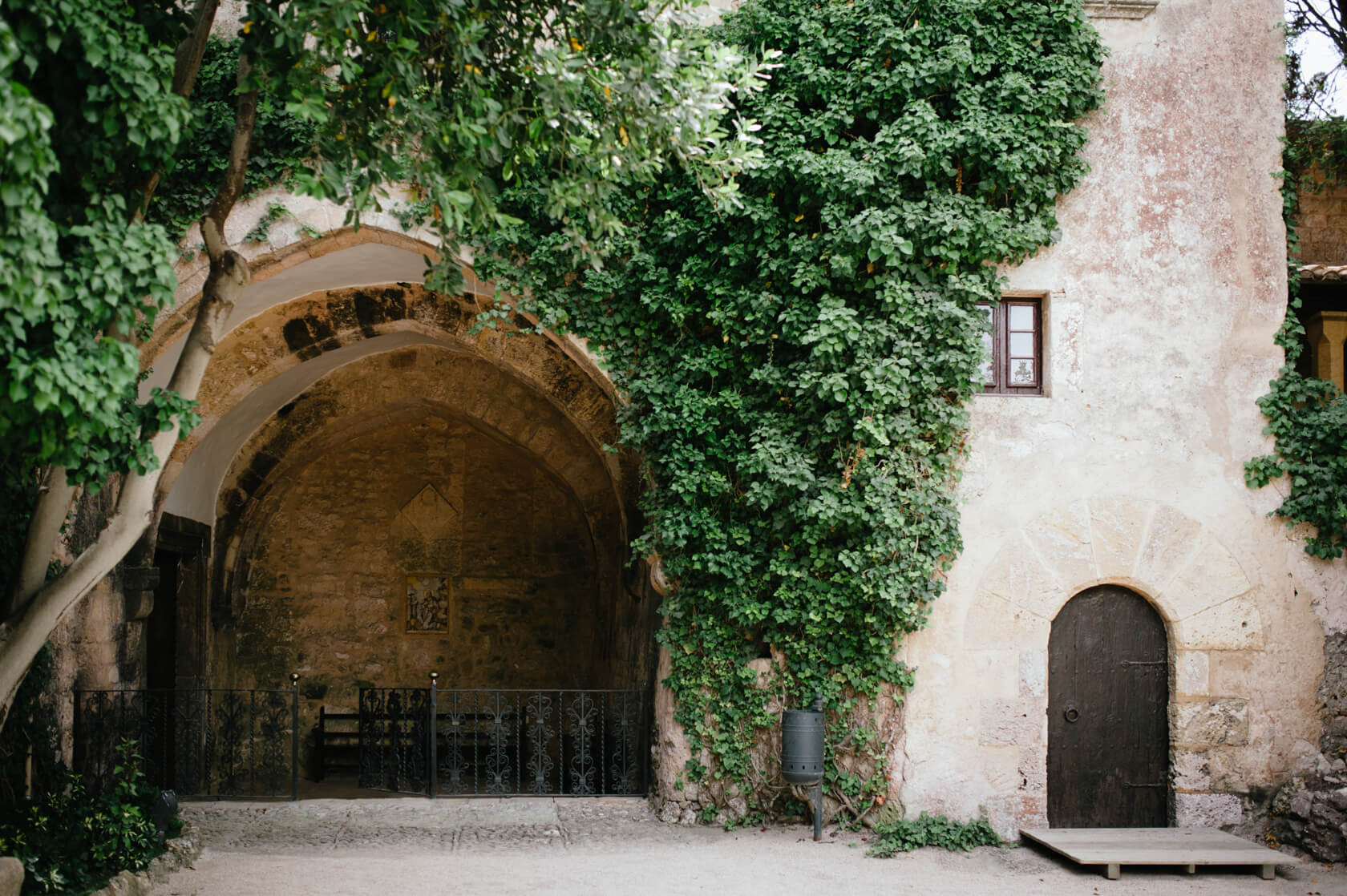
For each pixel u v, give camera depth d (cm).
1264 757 807
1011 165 778
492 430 1297
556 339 848
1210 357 830
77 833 666
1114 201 834
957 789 797
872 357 780
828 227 782
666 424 811
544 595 1394
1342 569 823
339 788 1174
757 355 820
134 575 973
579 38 598
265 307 981
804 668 812
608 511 1280
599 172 634
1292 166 904
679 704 848
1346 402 830
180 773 950
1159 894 672
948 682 805
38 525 550
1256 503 823
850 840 781
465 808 872
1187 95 843
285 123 807
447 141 568
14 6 404
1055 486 818
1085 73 809
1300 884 696
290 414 1233
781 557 807
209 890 651
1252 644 813
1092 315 827
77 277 438
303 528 1370
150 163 496
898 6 793
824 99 808
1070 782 813
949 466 805
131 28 457
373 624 1365
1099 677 820
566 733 1366
